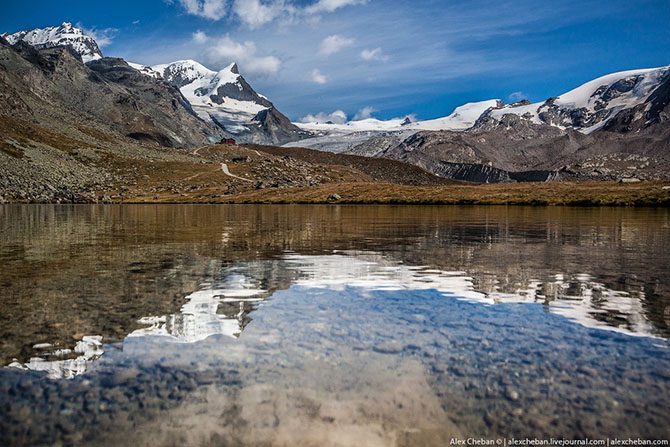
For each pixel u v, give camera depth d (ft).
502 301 39.01
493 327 31.42
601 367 24.36
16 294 41.39
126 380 23.00
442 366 24.57
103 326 31.60
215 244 82.94
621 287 44.34
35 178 524.11
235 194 554.87
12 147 592.60
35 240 88.84
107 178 626.64
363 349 27.07
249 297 40.60
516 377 23.12
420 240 89.92
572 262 60.59
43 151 630.33
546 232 106.22
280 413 19.70
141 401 20.85
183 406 20.34
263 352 26.63
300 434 18.16
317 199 453.58
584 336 29.53
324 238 94.79
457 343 28.14
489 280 48.19
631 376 23.21
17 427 18.65
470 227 123.75
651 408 20.01
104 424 18.90
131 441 17.70
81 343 28.12
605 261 61.21
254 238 94.43
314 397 21.15
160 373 23.82
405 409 20.03
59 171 582.35
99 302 38.50
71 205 377.91
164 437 17.95
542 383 22.47
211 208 320.50
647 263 59.26
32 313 34.91
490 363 24.90
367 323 32.45
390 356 25.94
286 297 40.65
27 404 20.56
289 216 195.11
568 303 38.24
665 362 25.00
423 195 436.35
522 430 18.37
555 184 490.08
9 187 472.44
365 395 21.27
